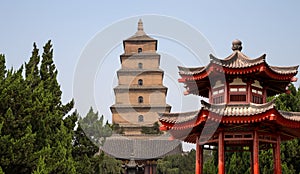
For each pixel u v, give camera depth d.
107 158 47.97
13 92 30.25
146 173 51.91
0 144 27.28
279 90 28.03
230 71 24.94
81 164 42.22
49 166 30.55
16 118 30.19
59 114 40.34
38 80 41.69
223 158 25.16
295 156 39.00
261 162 38.75
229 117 23.84
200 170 26.88
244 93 25.70
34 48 44.81
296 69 26.11
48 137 34.41
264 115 23.47
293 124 24.67
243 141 27.23
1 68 33.47
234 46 26.77
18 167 29.08
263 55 24.66
